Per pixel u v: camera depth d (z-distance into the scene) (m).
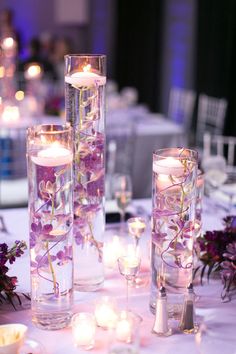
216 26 6.10
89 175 1.78
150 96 7.63
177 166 1.61
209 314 1.72
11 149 4.14
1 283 1.71
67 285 1.62
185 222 1.63
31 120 4.66
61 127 1.66
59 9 8.95
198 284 1.90
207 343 1.56
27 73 5.48
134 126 4.37
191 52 6.85
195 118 6.47
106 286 1.89
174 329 1.63
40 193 1.57
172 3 7.18
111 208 2.64
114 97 5.76
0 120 4.56
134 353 1.32
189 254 1.66
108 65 8.88
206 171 2.84
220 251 1.89
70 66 1.77
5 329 1.50
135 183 4.57
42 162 1.55
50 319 1.62
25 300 1.79
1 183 4.10
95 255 1.83
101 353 1.53
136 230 1.95
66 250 1.60
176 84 7.24
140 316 1.66
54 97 5.17
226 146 5.59
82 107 1.77
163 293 1.60
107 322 1.62
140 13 7.62
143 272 1.96
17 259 2.05
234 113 5.97
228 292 1.85
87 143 1.77
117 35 8.21
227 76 5.98
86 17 9.09
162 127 4.72
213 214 2.55
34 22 9.20
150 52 7.52
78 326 1.55
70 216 1.60
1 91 4.81
